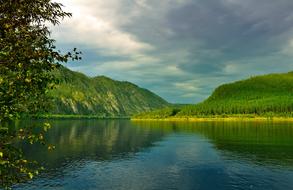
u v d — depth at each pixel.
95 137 149.62
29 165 70.62
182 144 115.38
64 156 85.06
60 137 147.00
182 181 57.12
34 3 15.93
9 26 15.06
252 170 66.38
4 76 15.52
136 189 52.00
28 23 16.17
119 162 76.12
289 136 140.75
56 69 17.00
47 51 16.38
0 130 16.28
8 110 16.06
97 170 66.50
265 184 54.88
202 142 122.19
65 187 52.81
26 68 16.09
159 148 103.44
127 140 133.62
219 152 92.62
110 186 53.69
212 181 56.88
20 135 16.61
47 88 16.98
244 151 94.75
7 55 15.49
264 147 104.31
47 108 17.31
